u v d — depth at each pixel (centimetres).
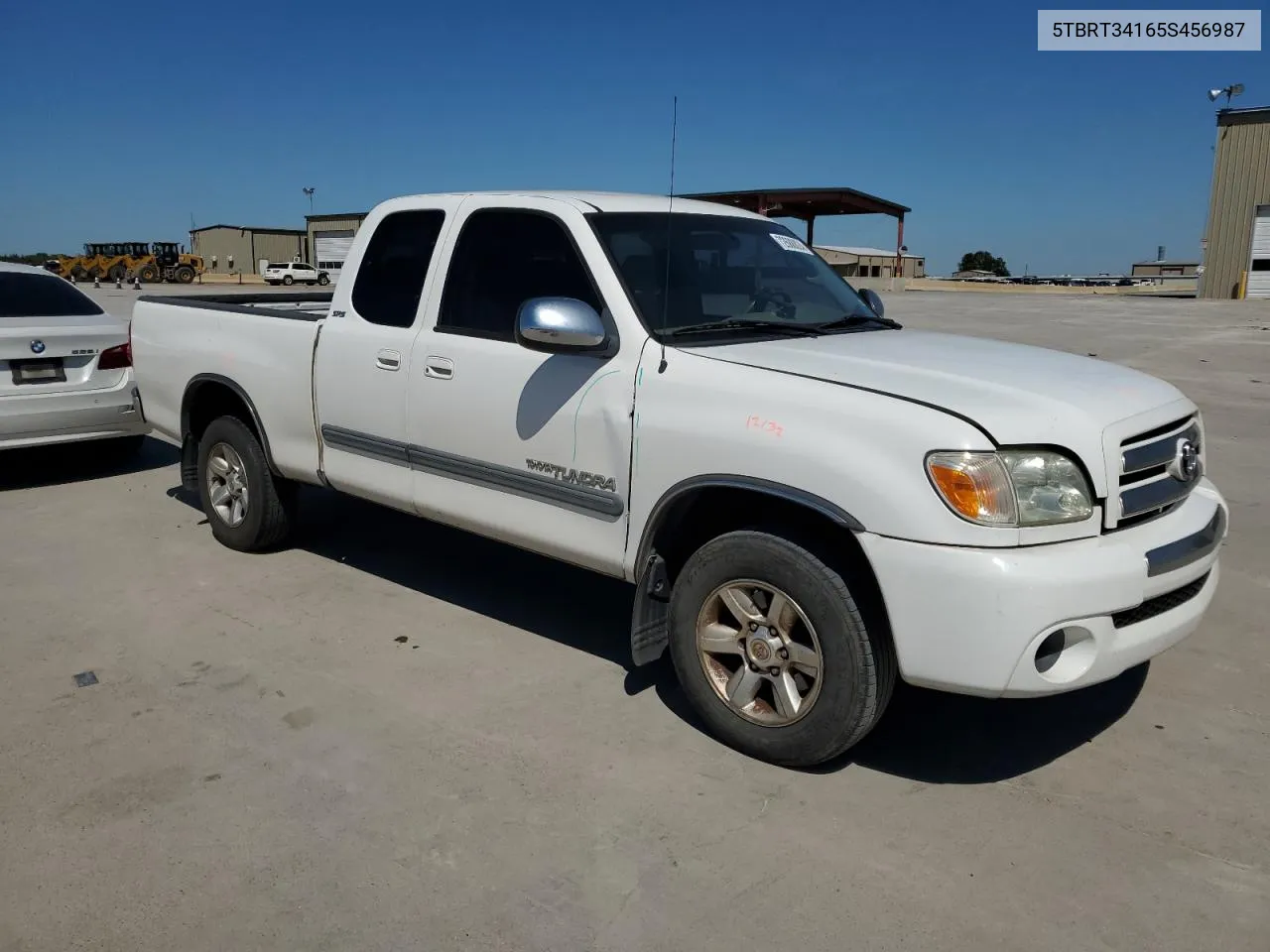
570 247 402
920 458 301
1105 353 1616
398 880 290
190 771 346
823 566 324
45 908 277
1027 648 294
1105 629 304
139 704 395
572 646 455
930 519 298
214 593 518
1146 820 320
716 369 349
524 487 407
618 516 376
